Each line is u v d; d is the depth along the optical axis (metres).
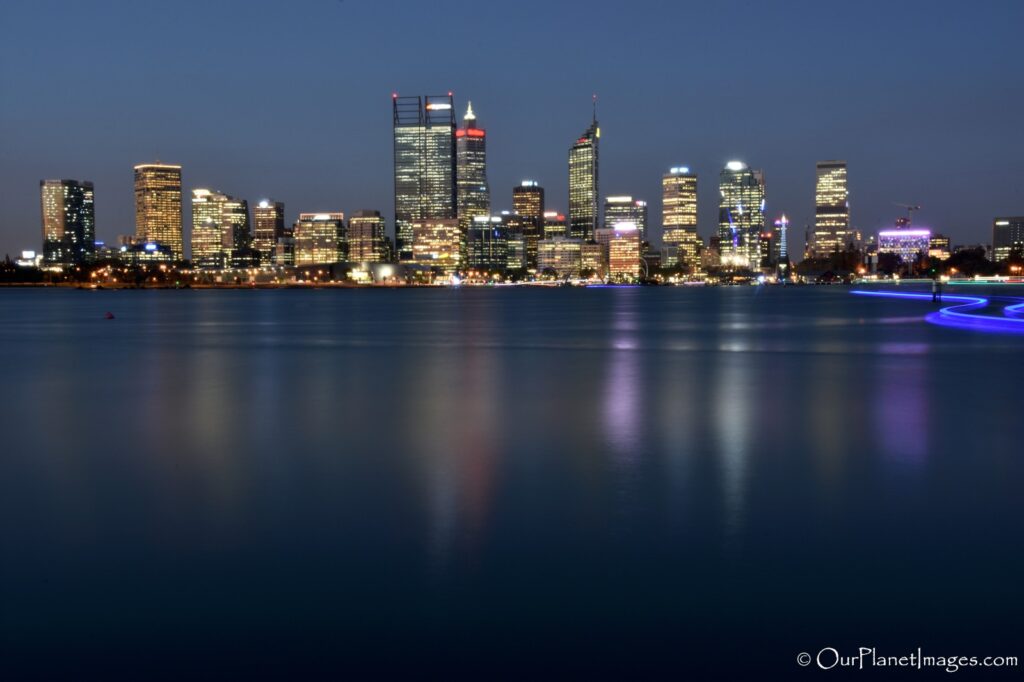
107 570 9.44
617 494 12.62
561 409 21.69
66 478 13.90
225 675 7.16
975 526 10.81
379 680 7.06
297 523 11.17
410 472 14.19
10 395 25.31
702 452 15.81
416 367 33.62
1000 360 35.31
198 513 11.70
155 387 27.22
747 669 7.20
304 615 8.24
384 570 9.38
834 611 8.25
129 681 7.07
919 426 18.70
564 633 7.84
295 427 18.97
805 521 11.12
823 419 19.78
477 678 7.07
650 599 8.55
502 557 9.77
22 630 7.98
